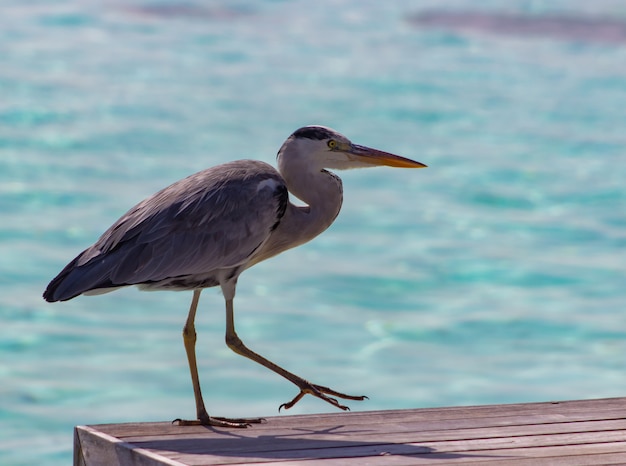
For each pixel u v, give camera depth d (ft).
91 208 74.18
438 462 15.84
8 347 46.88
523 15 209.05
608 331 50.88
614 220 76.23
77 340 48.03
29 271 59.00
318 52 174.40
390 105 130.93
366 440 17.26
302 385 18.62
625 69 164.66
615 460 16.05
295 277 60.29
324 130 20.30
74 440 18.03
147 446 16.67
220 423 18.24
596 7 215.92
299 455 16.22
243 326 50.78
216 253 18.70
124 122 110.93
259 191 19.16
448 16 212.64
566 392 41.96
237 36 185.57
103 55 157.48
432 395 41.55
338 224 73.56
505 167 95.35
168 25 189.98
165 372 43.91
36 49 156.66
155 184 83.46
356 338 49.34
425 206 79.82
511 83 150.51
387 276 60.80
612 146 107.24
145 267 18.25
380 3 231.30
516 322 52.42
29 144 96.63
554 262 64.75
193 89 136.56
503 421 18.61
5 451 35.42
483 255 65.98
